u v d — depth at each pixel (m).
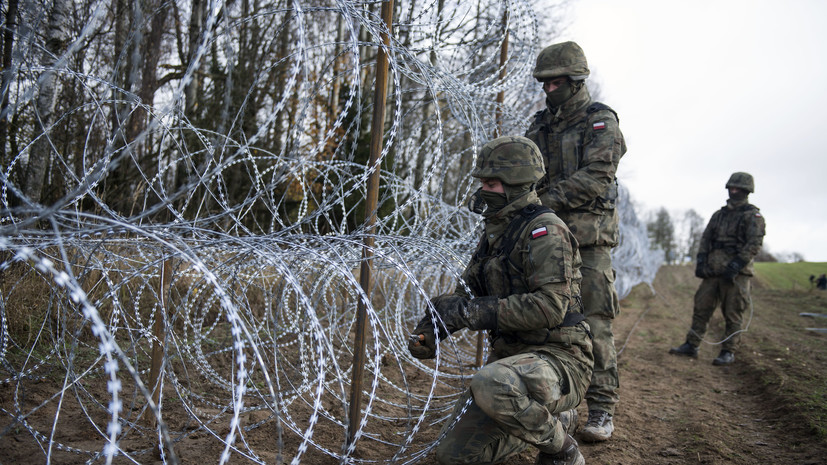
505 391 2.15
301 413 3.21
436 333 2.21
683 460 2.97
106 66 7.70
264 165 7.36
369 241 2.47
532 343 2.40
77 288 1.25
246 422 2.97
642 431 3.47
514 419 2.18
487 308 2.29
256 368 3.88
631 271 12.48
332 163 2.70
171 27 10.39
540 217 2.38
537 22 3.50
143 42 7.58
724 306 6.05
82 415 2.83
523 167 2.39
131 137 5.76
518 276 2.40
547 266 2.27
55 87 5.04
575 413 3.00
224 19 1.68
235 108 9.85
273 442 2.77
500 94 3.95
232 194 7.40
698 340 6.31
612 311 3.20
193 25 9.71
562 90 3.25
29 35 2.32
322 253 2.21
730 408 4.17
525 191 2.44
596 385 3.20
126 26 7.51
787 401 4.00
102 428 2.70
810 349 6.65
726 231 6.12
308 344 3.61
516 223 2.42
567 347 2.38
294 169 2.17
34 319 3.63
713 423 3.65
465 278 2.66
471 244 3.45
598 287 3.15
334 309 3.17
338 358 4.29
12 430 2.55
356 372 2.52
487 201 2.50
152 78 8.11
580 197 3.09
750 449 3.19
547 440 2.30
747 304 6.00
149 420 2.72
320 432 2.96
